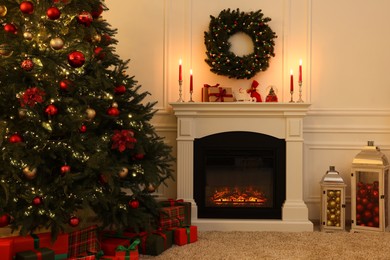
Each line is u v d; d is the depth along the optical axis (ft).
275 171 13.05
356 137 13.94
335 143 13.93
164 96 14.11
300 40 14.08
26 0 8.50
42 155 8.42
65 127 8.52
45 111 8.29
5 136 8.34
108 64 10.14
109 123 9.95
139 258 9.71
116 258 8.92
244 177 13.33
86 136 9.00
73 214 8.90
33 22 8.64
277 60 14.11
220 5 14.15
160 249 10.07
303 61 14.05
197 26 14.19
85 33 9.38
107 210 9.74
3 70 8.27
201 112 13.09
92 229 9.28
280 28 14.10
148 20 14.20
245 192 13.29
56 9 8.32
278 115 12.99
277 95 13.97
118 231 9.99
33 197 8.29
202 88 13.65
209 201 13.30
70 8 9.07
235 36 14.08
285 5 14.06
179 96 13.97
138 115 10.00
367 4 13.97
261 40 13.70
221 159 13.29
